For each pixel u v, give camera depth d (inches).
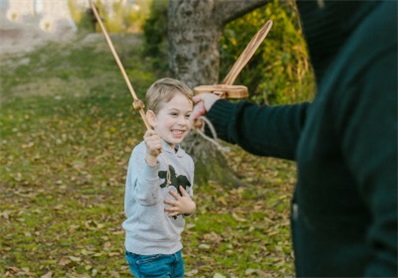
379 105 57.3
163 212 145.1
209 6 288.4
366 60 58.9
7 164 350.3
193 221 254.8
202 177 299.3
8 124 437.7
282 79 399.2
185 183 149.5
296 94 401.4
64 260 214.4
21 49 579.8
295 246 74.2
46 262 214.4
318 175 64.0
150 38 569.9
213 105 89.8
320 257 67.5
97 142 404.2
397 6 60.4
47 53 575.8
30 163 354.0
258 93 412.5
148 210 143.4
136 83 531.8
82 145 397.1
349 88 59.4
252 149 87.7
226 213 265.4
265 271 210.2
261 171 343.3
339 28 65.2
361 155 58.1
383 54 58.3
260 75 409.4
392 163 55.9
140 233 145.3
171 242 147.8
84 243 234.8
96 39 601.9
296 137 83.0
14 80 531.5
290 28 394.0
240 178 324.2
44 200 288.0
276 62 396.2
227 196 287.3
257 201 284.4
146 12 612.4
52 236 241.4
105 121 451.2
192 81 291.9
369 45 59.3
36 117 456.1
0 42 575.2
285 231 246.5
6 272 205.6
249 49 100.4
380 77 57.7
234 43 399.9
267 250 229.0
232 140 88.9
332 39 66.1
